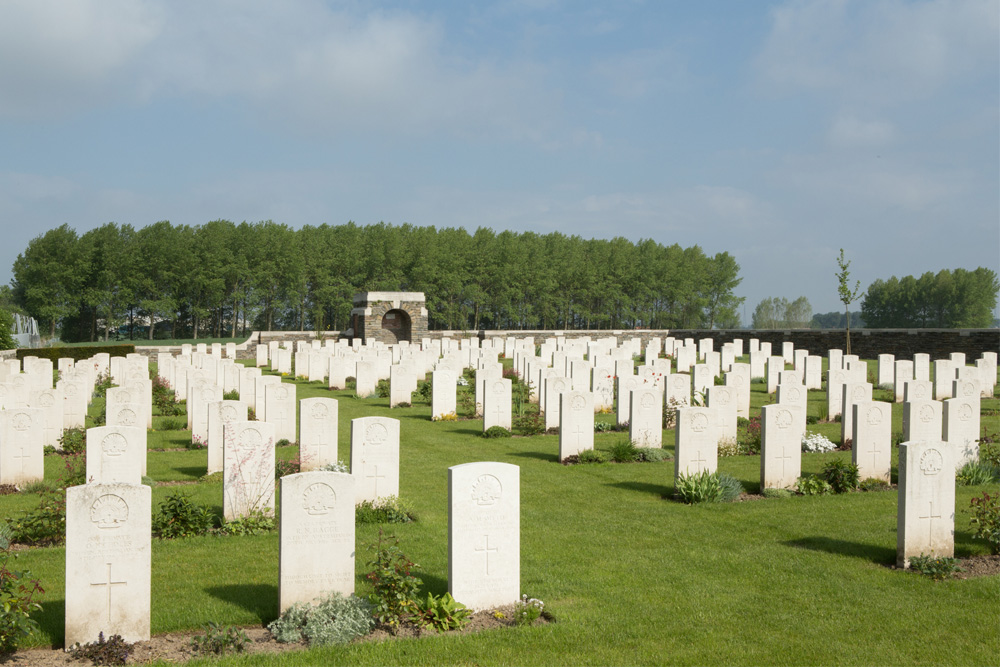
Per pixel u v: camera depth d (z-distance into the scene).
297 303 89.12
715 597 8.94
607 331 63.81
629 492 14.50
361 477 13.01
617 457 17.47
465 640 7.72
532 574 9.75
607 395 25.50
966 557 10.40
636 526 12.05
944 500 10.02
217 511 12.80
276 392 19.64
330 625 7.76
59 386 20.78
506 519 8.57
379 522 12.31
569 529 11.90
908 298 97.31
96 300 80.31
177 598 8.85
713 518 12.52
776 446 14.32
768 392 30.02
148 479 15.01
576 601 8.83
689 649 7.54
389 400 28.86
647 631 7.96
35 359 28.19
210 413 15.43
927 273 97.19
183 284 84.12
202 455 18.23
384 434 13.08
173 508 11.67
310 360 36.78
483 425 21.72
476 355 40.34
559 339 50.72
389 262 89.88
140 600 7.70
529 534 11.61
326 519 8.33
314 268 89.12
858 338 50.09
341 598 8.25
